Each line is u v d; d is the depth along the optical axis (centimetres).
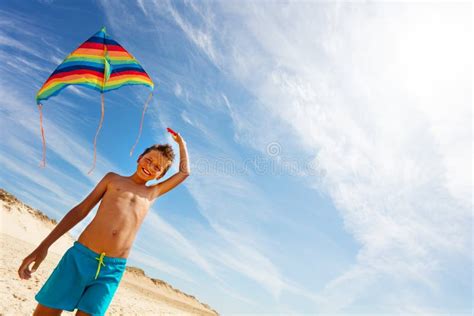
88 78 353
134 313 864
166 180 394
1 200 3297
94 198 361
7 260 874
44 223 3691
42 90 333
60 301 318
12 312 487
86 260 326
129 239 351
